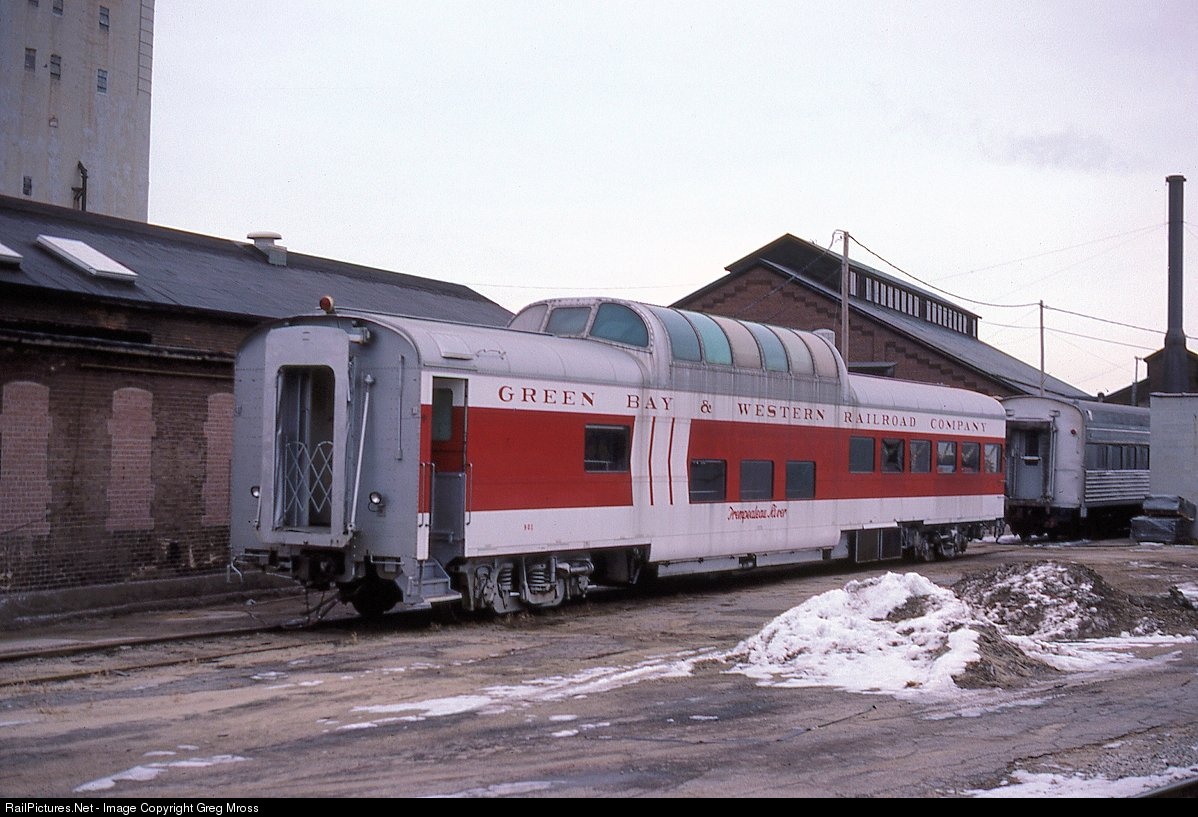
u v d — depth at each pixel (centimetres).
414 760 782
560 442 1598
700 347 1884
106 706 966
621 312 1833
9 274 1639
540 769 761
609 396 1688
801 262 5200
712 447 1894
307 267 2559
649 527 1756
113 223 2180
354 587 1495
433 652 1269
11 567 1547
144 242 2170
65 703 980
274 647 1299
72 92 6241
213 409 1864
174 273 2017
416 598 1379
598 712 949
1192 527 3597
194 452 1830
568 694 1026
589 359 1680
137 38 6675
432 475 1423
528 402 1548
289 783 721
